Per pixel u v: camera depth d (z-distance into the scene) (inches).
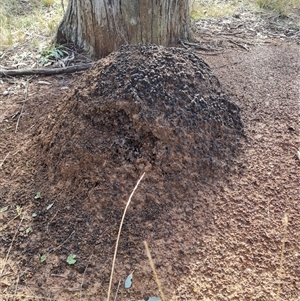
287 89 118.0
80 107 88.1
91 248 73.7
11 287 68.6
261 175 86.7
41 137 96.3
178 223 76.7
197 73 96.4
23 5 201.8
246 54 145.3
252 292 65.1
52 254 73.6
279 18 183.2
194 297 64.8
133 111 83.4
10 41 156.2
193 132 86.9
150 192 80.0
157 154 82.0
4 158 96.9
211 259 70.5
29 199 85.1
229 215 78.1
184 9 149.6
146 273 68.7
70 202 81.9
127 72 88.4
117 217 77.6
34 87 128.9
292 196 81.8
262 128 100.6
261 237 73.8
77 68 137.2
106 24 138.5
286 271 68.1
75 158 84.5
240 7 194.7
